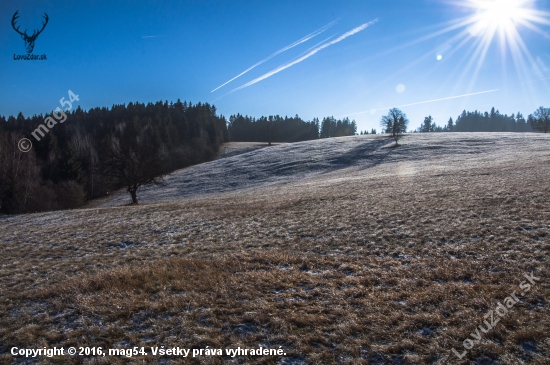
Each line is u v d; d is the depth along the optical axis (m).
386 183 26.27
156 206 24.58
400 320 6.39
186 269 9.62
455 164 35.47
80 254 12.66
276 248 11.85
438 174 27.58
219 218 18.06
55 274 10.16
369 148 60.19
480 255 9.35
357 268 9.24
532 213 12.47
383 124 72.69
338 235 12.89
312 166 52.47
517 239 10.16
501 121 157.12
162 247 12.93
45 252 12.97
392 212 15.53
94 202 50.56
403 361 5.30
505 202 14.66
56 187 44.97
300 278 8.66
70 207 45.00
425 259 9.52
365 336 5.94
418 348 5.56
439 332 5.95
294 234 13.66
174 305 7.30
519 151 40.38
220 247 12.42
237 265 9.88
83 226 17.67
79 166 51.59
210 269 9.54
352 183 29.17
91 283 8.70
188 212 20.62
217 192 44.94
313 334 6.06
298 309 6.97
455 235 11.23
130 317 6.95
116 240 14.37
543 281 7.46
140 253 12.17
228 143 113.06
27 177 40.31
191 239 14.06
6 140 42.50
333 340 5.88
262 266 9.79
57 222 19.70
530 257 8.84
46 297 8.20
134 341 6.07
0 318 7.24
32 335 6.39
